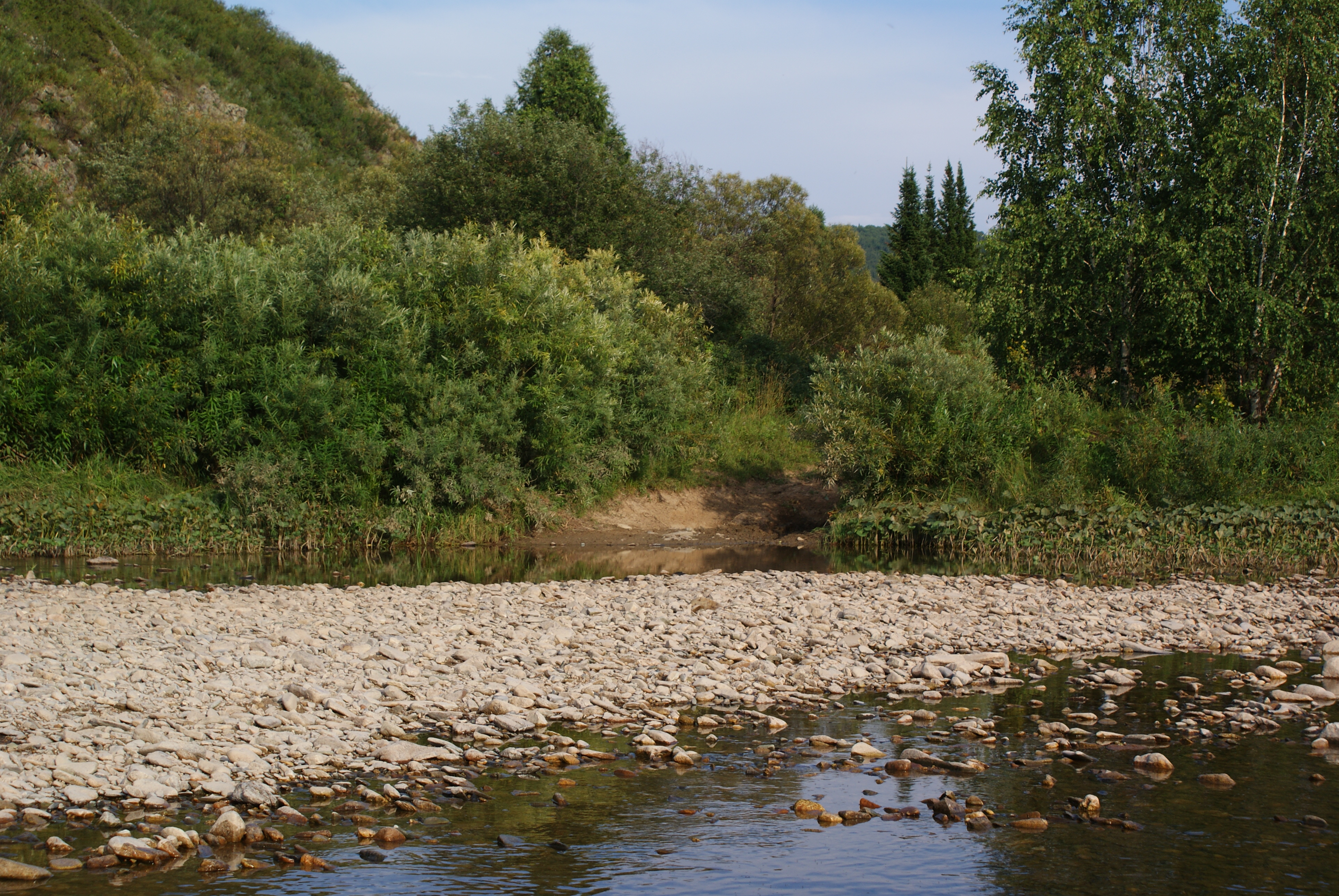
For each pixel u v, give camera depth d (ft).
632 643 29.89
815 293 116.88
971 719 22.77
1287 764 19.92
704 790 18.37
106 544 47.93
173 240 57.26
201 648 26.27
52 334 52.31
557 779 18.84
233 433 52.47
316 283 56.90
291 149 140.15
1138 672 27.99
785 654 29.35
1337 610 36.63
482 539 57.00
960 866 15.11
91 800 16.56
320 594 36.50
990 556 52.65
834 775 19.30
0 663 23.41
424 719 22.20
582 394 59.82
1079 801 17.70
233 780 17.89
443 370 57.31
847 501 59.98
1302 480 58.49
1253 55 65.57
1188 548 50.08
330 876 14.40
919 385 59.98
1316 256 66.74
